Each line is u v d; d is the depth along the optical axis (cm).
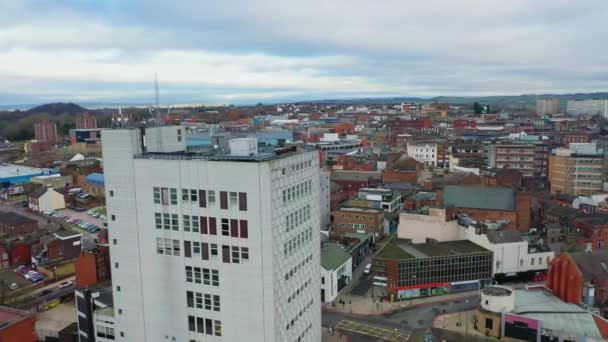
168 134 7075
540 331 9131
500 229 13750
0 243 14088
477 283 12038
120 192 6550
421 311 10912
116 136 6406
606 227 14138
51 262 13312
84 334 9144
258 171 5753
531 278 12369
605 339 8619
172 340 6650
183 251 6341
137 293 6725
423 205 16212
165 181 6253
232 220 5975
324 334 9850
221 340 6325
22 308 10819
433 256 11688
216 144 7806
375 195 16650
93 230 17138
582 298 10219
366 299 11612
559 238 15138
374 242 15512
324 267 11412
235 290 6122
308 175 6894
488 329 9756
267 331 6078
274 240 5972
